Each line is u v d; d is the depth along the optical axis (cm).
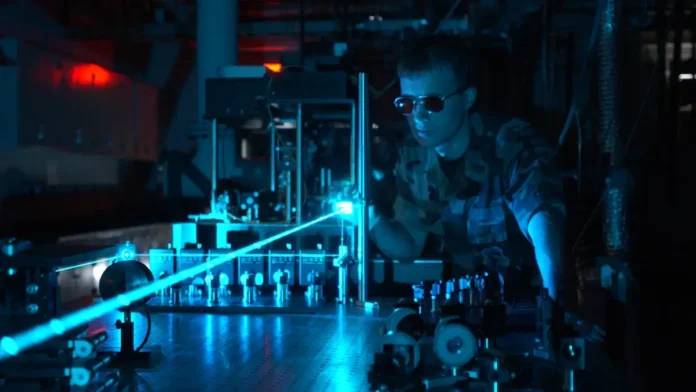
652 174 529
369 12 579
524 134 248
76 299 304
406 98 235
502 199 260
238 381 170
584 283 268
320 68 375
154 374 176
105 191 598
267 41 637
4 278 169
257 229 329
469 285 248
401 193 283
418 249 289
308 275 289
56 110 449
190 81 655
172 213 613
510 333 207
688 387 326
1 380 141
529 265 264
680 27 503
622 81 435
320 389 162
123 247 226
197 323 246
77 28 599
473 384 144
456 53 231
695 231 519
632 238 430
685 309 442
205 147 609
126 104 574
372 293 297
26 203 475
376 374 154
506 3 504
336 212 296
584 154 499
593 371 173
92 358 150
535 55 520
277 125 437
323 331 231
